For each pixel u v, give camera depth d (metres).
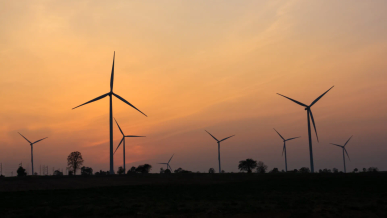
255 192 67.44
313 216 38.66
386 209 42.81
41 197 58.41
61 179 94.88
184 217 38.53
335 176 100.81
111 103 109.00
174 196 60.44
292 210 42.88
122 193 65.50
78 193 64.94
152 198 57.44
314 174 109.62
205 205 48.06
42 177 100.75
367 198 55.41
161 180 97.50
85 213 41.06
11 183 85.44
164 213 41.34
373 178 92.56
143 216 39.25
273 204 49.31
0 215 39.38
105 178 99.19
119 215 40.09
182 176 111.75
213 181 97.62
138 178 101.19
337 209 43.69
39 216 38.59
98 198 57.41
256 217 38.59
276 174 115.00
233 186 81.25
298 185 79.94
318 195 60.69
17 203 50.31
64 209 44.12
